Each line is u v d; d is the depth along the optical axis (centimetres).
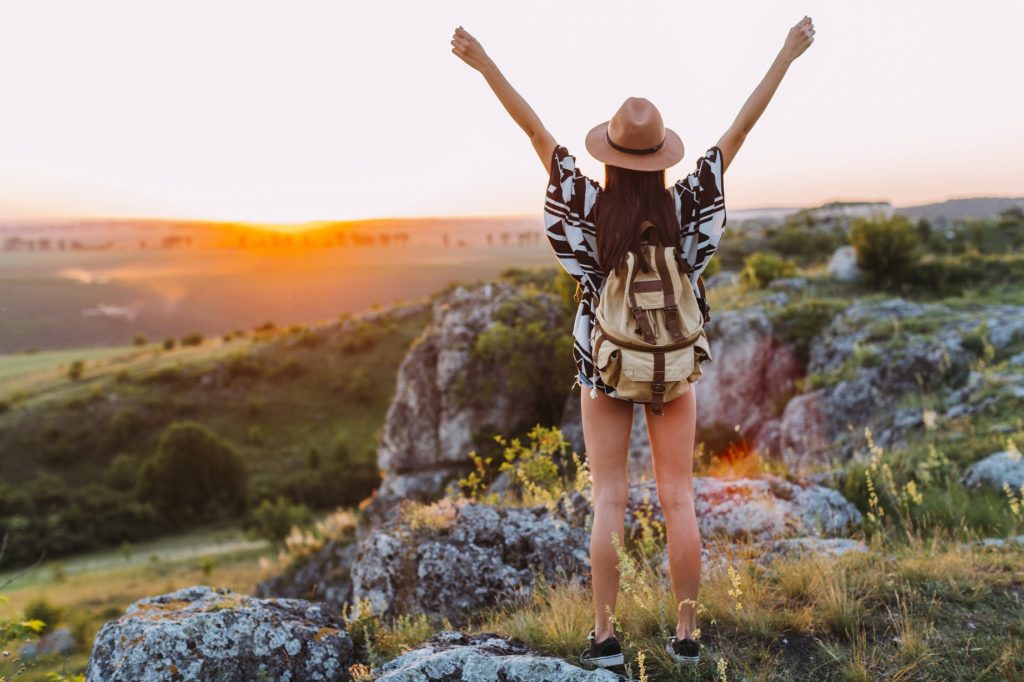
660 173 249
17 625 427
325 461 8425
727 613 317
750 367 1327
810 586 335
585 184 250
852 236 1769
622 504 258
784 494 532
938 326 1174
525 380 1438
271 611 342
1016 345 1008
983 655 273
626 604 325
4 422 9500
